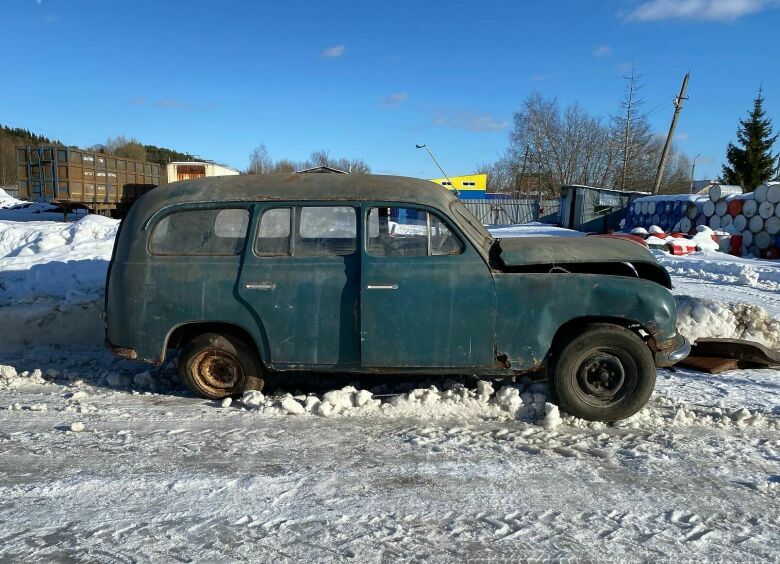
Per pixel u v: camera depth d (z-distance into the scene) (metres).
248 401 4.86
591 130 47.78
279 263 4.70
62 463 3.88
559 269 4.67
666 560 2.88
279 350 4.73
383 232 4.65
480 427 4.48
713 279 12.67
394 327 4.55
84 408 4.81
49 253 9.57
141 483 3.61
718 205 19.92
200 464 3.86
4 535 3.08
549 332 4.52
